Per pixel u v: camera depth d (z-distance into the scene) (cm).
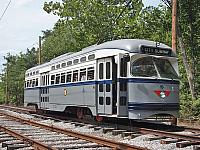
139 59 1371
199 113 1888
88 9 3256
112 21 3238
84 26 3269
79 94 1681
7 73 6138
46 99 2227
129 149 950
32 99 2577
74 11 3281
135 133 1288
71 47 3509
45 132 1412
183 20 2422
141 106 1345
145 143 1100
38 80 2416
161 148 1016
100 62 1493
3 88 6569
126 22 3133
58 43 4891
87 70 1603
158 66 1409
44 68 2292
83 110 1747
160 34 2833
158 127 1495
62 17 3356
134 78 1347
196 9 2384
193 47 2472
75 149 992
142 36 3041
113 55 1395
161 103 1379
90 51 1588
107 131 1384
